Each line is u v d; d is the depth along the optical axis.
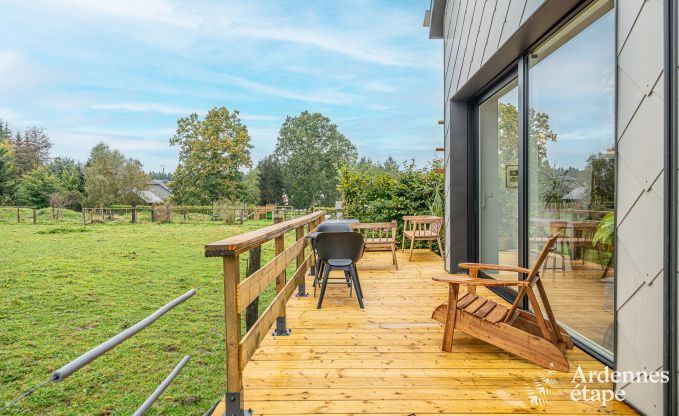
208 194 34.03
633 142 1.94
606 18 2.48
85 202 29.69
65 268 8.66
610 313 2.47
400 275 5.68
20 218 23.67
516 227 3.95
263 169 40.78
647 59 1.84
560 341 2.70
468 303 2.96
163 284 7.27
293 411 1.98
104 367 3.86
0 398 3.29
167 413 3.04
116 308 5.79
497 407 2.00
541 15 2.86
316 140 44.19
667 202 1.71
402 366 2.53
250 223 23.12
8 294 6.49
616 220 2.08
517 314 2.91
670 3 1.70
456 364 2.55
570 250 2.91
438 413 1.95
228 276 1.87
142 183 31.77
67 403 3.21
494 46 3.66
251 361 2.63
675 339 1.70
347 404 2.05
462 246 5.41
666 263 1.71
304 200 42.25
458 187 5.41
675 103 1.69
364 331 3.24
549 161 3.20
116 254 10.63
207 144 34.09
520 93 3.64
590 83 2.65
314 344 2.95
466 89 4.84
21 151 40.78
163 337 4.66
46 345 4.40
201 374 3.73
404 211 8.66
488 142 4.81
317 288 4.89
